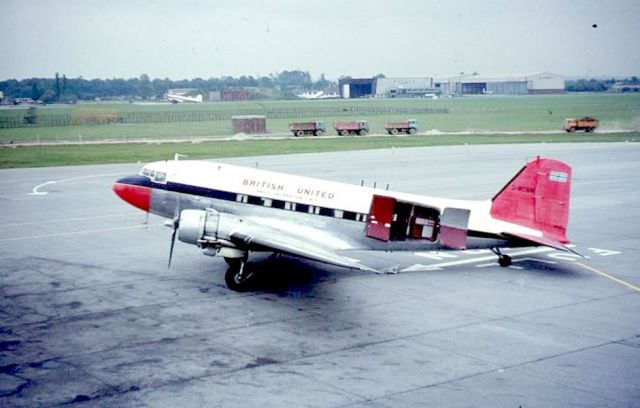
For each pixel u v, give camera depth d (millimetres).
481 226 28188
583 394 16391
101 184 53469
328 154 77500
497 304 24031
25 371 17609
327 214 27859
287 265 29469
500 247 28547
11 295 24656
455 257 31641
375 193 28438
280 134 115250
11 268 28578
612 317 22578
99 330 20875
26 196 47750
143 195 28938
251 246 24688
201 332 20766
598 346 19781
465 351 19328
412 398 16141
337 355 18922
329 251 24547
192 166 29312
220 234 24516
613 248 33625
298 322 21812
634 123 136250
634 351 19375
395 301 24344
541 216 28344
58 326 21234
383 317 22438
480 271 28969
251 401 15898
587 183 55969
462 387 16797
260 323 21688
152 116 184500
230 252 24562
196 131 124938
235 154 76562
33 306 23344
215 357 18672
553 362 18500
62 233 35875
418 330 21141
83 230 36688
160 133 119125
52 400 15883
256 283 26547
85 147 87000
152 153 78062
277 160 70125
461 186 53031
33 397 16031
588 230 38062
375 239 27656
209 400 15938
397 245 27891
